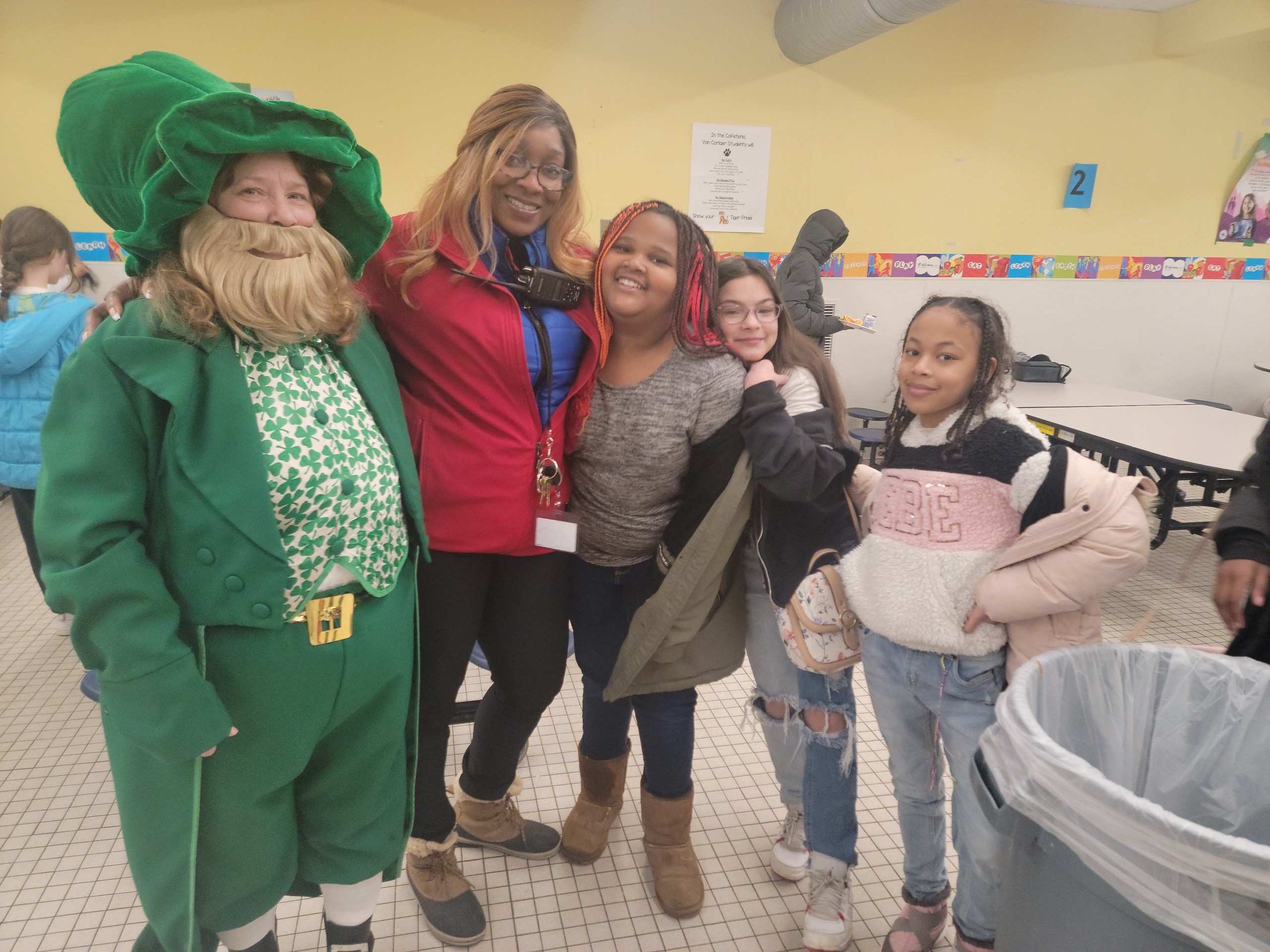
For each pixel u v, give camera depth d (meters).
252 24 3.64
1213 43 4.52
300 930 1.53
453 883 1.53
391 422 1.16
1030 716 0.91
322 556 1.05
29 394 2.32
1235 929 0.73
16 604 2.92
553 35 3.93
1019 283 4.87
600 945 1.51
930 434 1.25
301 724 1.07
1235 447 2.99
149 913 1.11
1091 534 1.10
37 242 2.34
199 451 0.98
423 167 3.94
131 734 0.97
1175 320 5.16
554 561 1.44
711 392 1.33
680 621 1.42
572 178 1.33
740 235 4.42
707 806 1.90
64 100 0.98
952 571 1.21
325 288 1.05
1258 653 1.25
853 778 1.46
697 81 4.15
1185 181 4.93
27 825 1.79
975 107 4.52
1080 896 0.85
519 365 1.27
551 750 2.11
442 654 1.39
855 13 3.55
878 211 4.56
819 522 1.39
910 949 1.42
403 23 3.76
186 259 0.98
